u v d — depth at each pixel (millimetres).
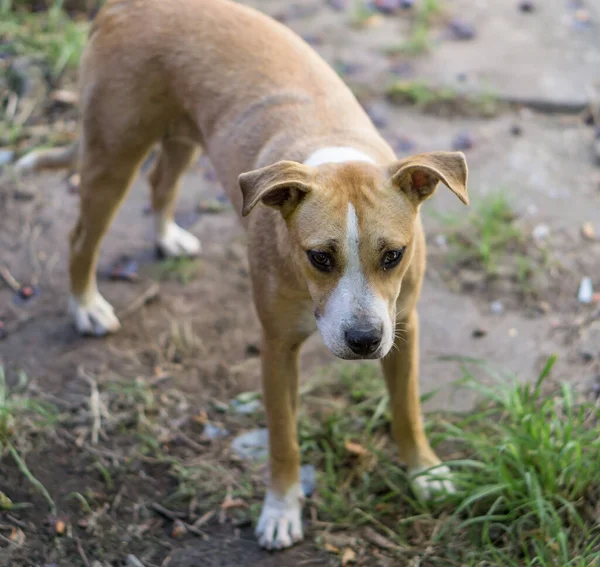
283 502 1525
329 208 1332
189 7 1609
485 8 2564
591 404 1599
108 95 1625
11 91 2270
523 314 1807
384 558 1488
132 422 1673
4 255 1939
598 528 1486
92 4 2547
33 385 1723
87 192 1701
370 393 1693
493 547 1471
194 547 1514
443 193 2027
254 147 1529
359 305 1325
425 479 1557
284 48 1573
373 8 2557
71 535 1524
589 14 2520
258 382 1730
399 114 2201
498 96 2219
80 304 1805
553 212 1978
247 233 1490
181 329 1813
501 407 1649
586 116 2180
